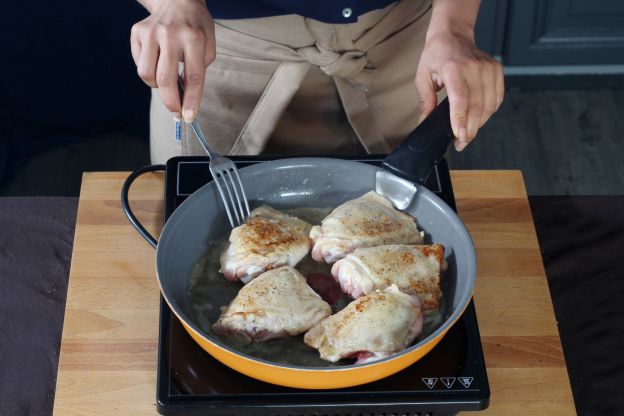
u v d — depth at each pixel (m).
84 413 0.90
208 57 1.02
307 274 0.98
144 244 1.08
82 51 2.05
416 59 1.27
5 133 2.16
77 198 1.17
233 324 0.88
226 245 0.99
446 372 0.87
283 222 1.00
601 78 2.49
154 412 0.90
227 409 0.84
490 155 2.29
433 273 0.93
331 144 1.34
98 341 0.97
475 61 1.03
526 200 1.17
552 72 2.49
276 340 0.89
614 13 2.36
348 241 0.97
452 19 1.10
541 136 2.35
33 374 0.97
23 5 1.94
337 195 1.05
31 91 2.11
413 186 0.99
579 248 1.13
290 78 1.22
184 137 1.28
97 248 1.07
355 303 0.89
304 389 0.85
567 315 1.06
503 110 2.42
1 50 2.01
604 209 1.17
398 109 1.32
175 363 0.87
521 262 1.08
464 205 1.15
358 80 1.23
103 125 2.23
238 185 1.01
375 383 0.86
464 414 0.92
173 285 0.91
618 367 1.02
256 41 1.19
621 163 2.27
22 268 1.07
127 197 1.09
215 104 1.26
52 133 2.20
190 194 1.06
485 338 0.99
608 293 1.08
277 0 1.13
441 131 1.02
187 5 1.01
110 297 1.02
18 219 1.13
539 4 2.33
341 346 0.86
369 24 1.18
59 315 1.03
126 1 1.98
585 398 1.00
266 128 1.27
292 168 1.02
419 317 0.88
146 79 0.97
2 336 1.00
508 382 0.95
